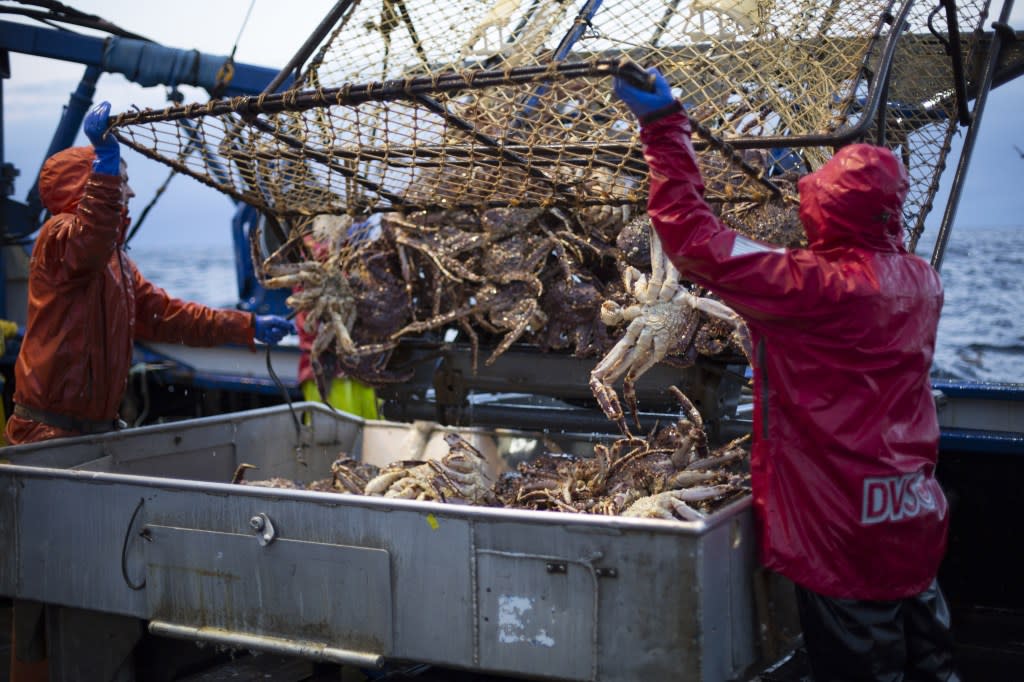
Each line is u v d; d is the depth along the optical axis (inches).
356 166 118.1
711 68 104.0
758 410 89.9
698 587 82.9
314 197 133.6
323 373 152.1
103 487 109.4
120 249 134.6
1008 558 142.1
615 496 105.7
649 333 109.9
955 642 129.3
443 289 140.5
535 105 114.2
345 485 123.9
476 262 137.6
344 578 97.0
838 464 84.0
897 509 84.2
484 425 154.9
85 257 121.0
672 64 106.0
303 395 208.5
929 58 133.6
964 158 125.3
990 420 153.6
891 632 86.4
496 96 109.0
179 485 104.7
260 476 150.3
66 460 127.0
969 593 144.9
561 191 116.3
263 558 100.9
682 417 139.3
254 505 101.1
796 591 89.5
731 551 88.7
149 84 189.6
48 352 127.8
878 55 105.0
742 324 111.7
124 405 229.8
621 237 126.3
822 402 84.3
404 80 91.4
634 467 109.5
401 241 141.2
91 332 129.5
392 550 94.7
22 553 115.2
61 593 112.9
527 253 133.0
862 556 84.6
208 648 129.9
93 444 130.0
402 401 161.6
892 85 128.7
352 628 97.1
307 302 140.6
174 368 231.0
